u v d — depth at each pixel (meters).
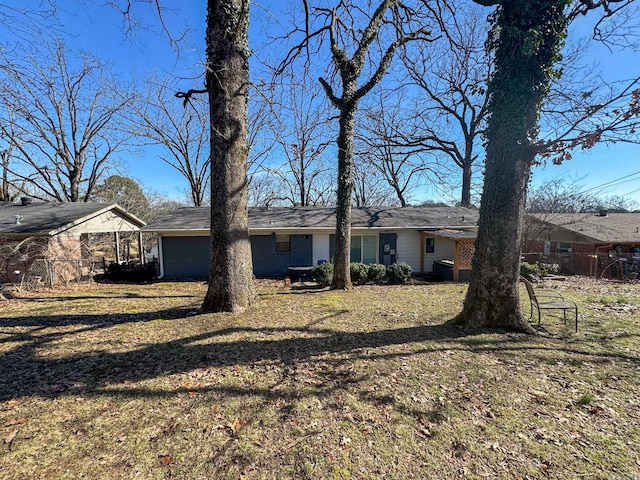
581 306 7.19
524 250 21.16
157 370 3.88
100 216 15.80
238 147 6.42
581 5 4.76
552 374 3.63
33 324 6.07
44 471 2.27
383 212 17.42
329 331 5.25
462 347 4.43
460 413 2.91
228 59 6.14
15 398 3.28
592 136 3.99
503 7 4.80
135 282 13.21
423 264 15.88
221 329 5.37
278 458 2.39
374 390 3.34
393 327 5.44
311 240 15.02
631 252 17.19
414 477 2.19
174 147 22.86
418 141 20.88
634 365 3.84
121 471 2.27
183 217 15.31
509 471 2.22
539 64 4.67
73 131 21.19
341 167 9.63
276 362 4.06
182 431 2.71
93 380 3.65
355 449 2.48
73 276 13.70
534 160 5.02
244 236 6.70
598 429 2.65
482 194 5.31
